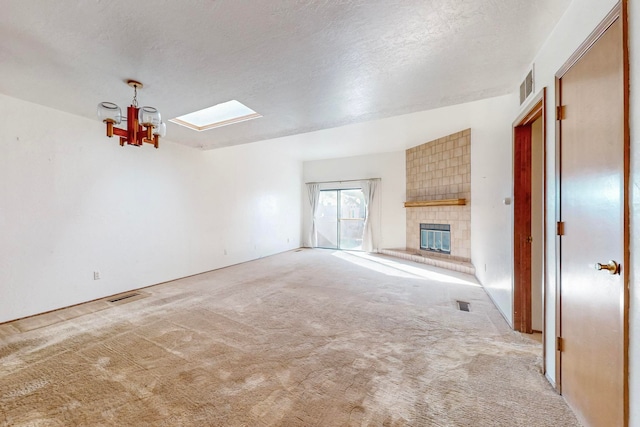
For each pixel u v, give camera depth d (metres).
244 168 6.20
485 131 3.77
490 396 1.68
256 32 1.70
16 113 2.86
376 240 7.30
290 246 7.89
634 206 1.05
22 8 1.45
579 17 1.42
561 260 1.66
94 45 1.82
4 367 2.02
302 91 2.57
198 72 2.20
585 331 1.41
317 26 1.65
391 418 1.51
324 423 1.47
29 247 2.98
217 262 5.45
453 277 4.65
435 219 5.98
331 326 2.73
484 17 1.58
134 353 2.21
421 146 6.35
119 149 3.83
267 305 3.33
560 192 1.66
